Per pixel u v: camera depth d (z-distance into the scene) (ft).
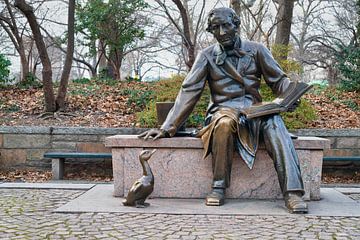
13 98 39.83
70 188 22.99
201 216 16.71
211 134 19.06
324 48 106.93
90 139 31.63
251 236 13.96
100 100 39.17
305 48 95.14
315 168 19.99
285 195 17.79
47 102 36.06
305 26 96.37
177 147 20.11
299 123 33.01
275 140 18.42
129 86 43.73
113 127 32.42
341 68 44.57
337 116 36.60
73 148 31.63
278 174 18.10
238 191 20.01
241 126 19.10
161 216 16.67
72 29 36.83
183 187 20.25
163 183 20.31
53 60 106.52
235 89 20.11
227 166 18.95
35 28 34.96
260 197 20.01
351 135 31.42
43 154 31.48
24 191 22.27
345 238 13.82
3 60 44.06
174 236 13.94
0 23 52.95
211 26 19.86
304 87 19.31
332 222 15.87
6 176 30.37
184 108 20.26
